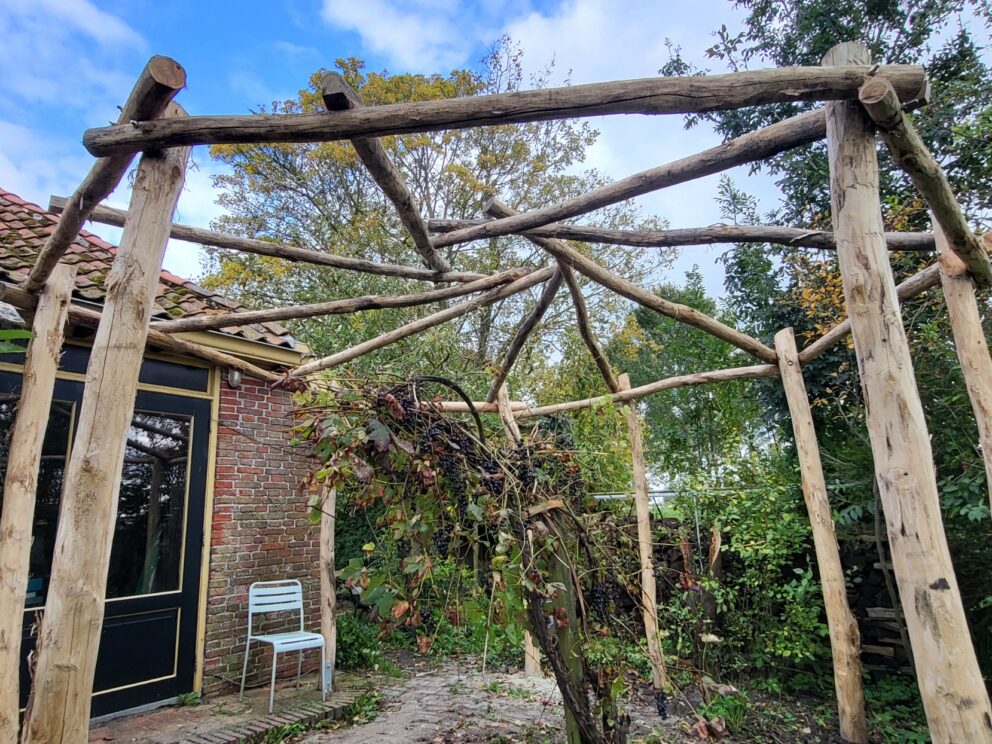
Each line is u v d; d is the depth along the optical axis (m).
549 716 4.40
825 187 6.54
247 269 11.50
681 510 5.76
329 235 11.76
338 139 1.92
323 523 5.00
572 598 2.87
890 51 6.56
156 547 4.70
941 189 2.30
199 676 4.76
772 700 4.72
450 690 5.09
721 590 5.09
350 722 4.37
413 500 2.74
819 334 5.68
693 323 4.14
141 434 4.72
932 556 1.87
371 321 8.88
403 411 2.71
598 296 11.97
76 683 1.71
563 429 5.08
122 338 1.91
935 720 1.83
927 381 4.48
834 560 4.19
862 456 4.88
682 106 1.84
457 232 3.07
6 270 4.14
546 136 12.63
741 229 2.97
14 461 2.37
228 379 5.24
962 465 4.34
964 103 5.85
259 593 5.06
